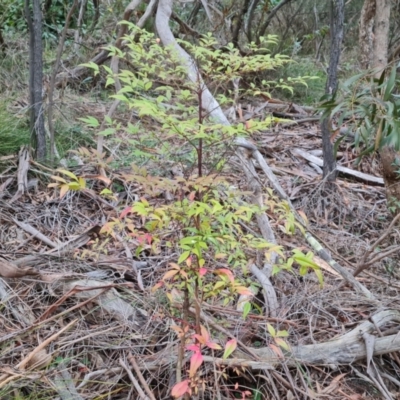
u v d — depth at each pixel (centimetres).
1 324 249
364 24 536
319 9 852
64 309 260
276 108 622
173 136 202
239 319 253
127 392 221
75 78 561
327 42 855
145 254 312
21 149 399
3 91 525
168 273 174
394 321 260
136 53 201
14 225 332
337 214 402
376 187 446
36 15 376
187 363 223
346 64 721
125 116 478
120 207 359
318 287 286
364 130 221
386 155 353
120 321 253
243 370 223
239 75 205
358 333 243
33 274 270
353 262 329
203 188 181
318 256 310
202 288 198
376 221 389
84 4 663
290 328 255
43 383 217
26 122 446
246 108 602
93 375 221
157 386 222
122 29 365
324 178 411
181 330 193
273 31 817
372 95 220
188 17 713
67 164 404
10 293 263
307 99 667
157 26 307
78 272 286
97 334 239
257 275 276
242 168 319
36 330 243
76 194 369
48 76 534
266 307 266
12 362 229
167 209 180
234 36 627
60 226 342
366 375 239
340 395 226
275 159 486
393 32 756
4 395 207
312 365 234
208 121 213
